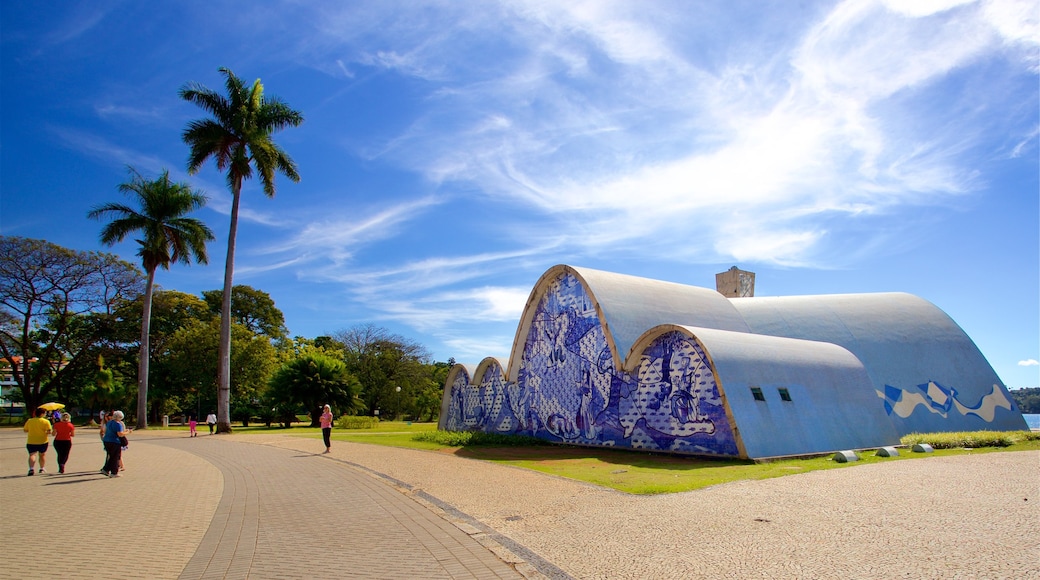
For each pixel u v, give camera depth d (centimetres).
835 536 648
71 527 796
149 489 1141
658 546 633
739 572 536
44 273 4366
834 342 2427
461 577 546
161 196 3753
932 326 2505
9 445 2520
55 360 4959
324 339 7281
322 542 690
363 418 4003
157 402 5366
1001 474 1056
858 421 1716
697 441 1623
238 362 4681
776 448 1498
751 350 1700
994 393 2322
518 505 902
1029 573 503
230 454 1870
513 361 2605
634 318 2028
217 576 565
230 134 3191
